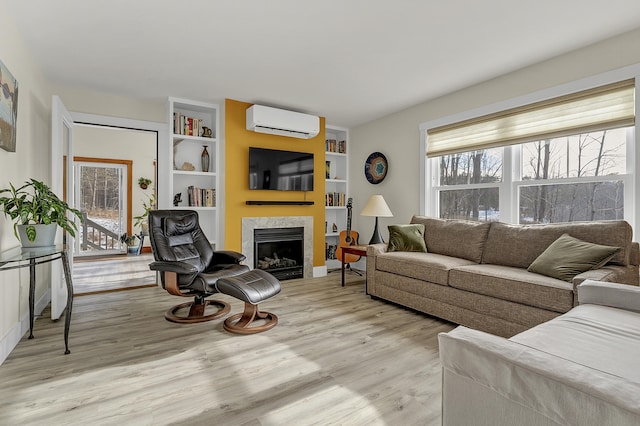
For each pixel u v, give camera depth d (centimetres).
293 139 474
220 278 273
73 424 154
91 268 544
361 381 193
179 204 423
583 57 279
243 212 432
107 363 213
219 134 436
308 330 272
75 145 679
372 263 363
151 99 416
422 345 243
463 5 219
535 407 82
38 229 229
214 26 247
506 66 316
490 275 253
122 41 269
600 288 180
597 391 72
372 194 509
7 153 229
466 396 98
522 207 339
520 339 137
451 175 407
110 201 724
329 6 221
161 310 323
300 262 479
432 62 307
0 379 193
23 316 260
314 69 323
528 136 321
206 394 179
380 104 432
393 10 225
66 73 334
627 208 269
